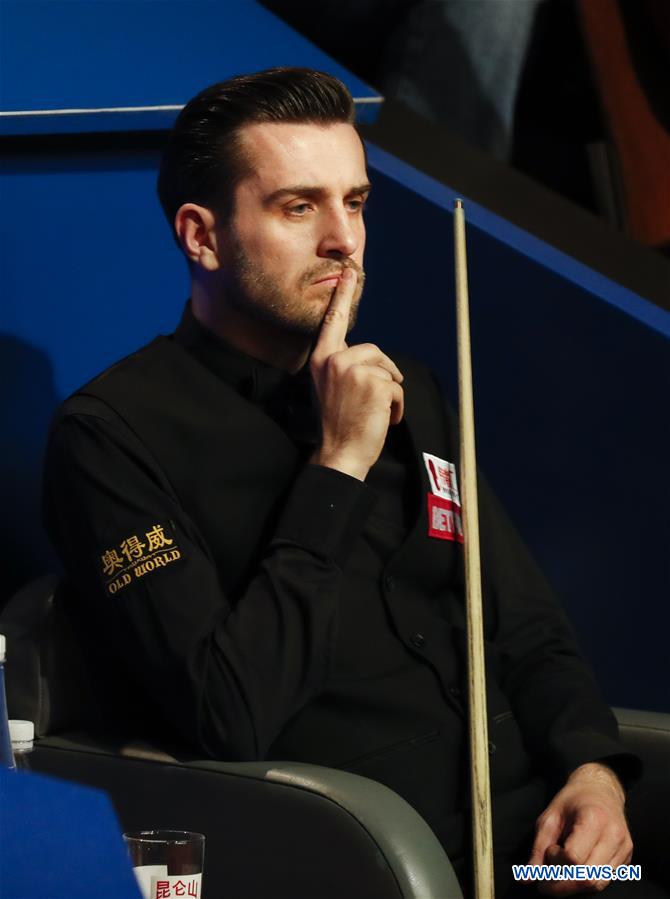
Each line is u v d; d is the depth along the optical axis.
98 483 5.72
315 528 5.62
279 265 6.05
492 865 5.57
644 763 6.28
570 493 7.88
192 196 6.23
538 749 6.21
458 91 10.76
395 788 5.68
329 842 4.88
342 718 5.72
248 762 5.26
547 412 7.88
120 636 5.59
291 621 5.44
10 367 7.78
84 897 2.36
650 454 7.74
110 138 7.92
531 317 7.87
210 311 6.23
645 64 10.55
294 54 8.73
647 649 7.78
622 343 7.77
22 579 7.69
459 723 5.92
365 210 7.96
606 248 8.55
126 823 5.35
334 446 5.79
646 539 7.76
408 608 6.05
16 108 7.71
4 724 3.97
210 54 8.46
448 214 7.95
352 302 6.15
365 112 8.74
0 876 2.31
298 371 6.32
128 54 8.23
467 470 6.26
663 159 10.62
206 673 5.32
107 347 7.90
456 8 10.70
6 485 7.72
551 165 12.73
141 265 7.93
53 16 8.35
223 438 5.97
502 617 6.52
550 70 12.37
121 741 5.62
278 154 6.04
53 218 7.88
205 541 5.88
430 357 8.00
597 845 5.46
